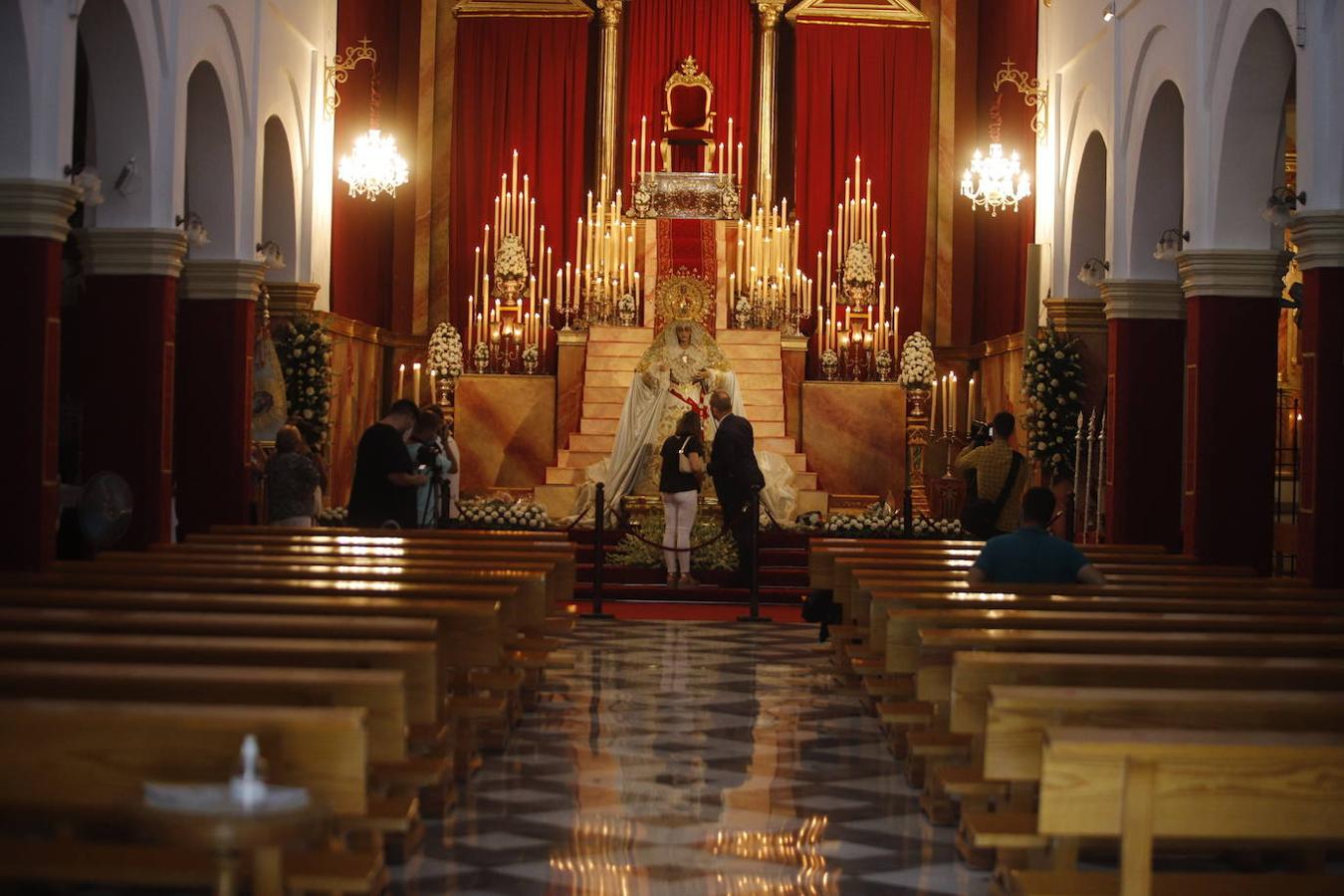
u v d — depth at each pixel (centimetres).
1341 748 458
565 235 2570
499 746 997
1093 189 2009
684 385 2230
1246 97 1484
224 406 1758
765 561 2025
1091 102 1944
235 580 930
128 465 1505
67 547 1680
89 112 1733
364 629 750
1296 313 2022
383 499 1511
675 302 2477
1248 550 1537
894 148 2583
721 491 1908
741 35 2591
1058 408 2012
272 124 1973
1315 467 1259
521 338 2512
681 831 791
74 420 1820
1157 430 1797
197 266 1758
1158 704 558
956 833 795
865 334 2494
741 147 2569
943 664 772
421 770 711
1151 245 1784
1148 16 1714
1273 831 457
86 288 1508
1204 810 458
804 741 1043
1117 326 1803
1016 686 624
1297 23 1280
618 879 699
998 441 1625
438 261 2592
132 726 469
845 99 2583
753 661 1418
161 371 1507
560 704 1177
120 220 1505
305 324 2041
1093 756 462
